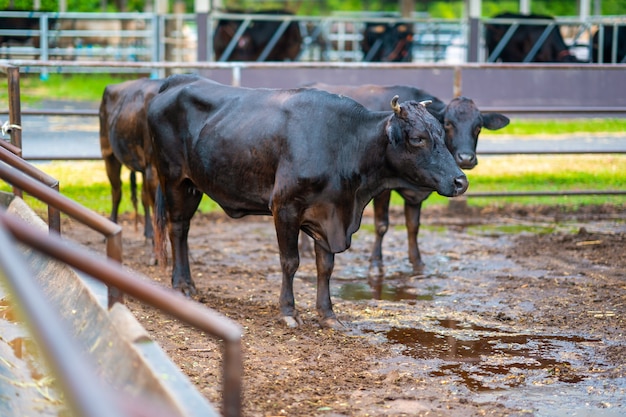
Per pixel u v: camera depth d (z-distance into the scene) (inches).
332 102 290.7
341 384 237.8
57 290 230.7
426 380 243.9
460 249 439.5
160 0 1044.5
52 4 1112.2
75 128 608.7
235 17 929.5
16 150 277.4
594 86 594.9
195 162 313.1
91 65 452.8
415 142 282.2
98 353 183.6
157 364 162.2
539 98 594.6
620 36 979.9
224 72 588.7
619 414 219.3
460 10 1891.0
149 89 387.9
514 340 286.4
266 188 297.0
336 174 286.7
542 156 695.7
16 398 190.5
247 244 450.3
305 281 371.2
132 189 448.1
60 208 178.9
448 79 562.9
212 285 357.7
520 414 218.1
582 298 339.9
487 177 611.5
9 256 107.0
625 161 671.1
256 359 257.1
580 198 570.9
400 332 295.0
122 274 131.4
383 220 390.3
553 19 1028.5
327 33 1136.2
